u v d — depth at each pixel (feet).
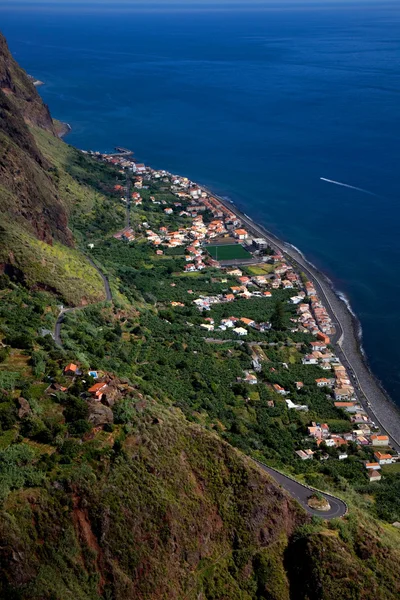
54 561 190.19
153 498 217.77
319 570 229.25
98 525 203.21
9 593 176.86
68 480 204.74
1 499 192.54
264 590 226.38
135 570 203.00
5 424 219.61
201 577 220.64
